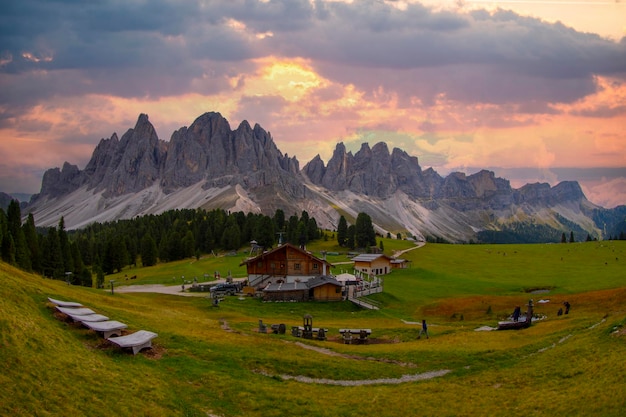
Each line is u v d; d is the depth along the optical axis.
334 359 47.66
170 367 38.44
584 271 152.00
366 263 148.25
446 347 53.88
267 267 112.31
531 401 35.03
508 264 177.62
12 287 43.75
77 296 58.53
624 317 50.31
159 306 79.38
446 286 129.25
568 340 50.31
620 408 29.72
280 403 35.72
